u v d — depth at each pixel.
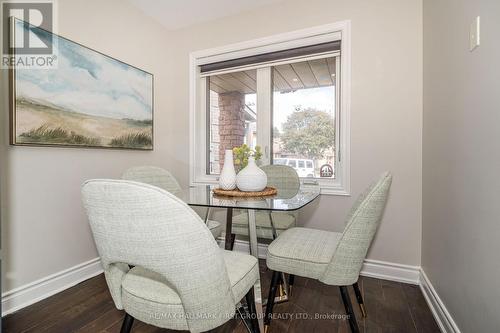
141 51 2.47
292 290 1.83
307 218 2.27
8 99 1.54
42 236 1.71
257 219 2.11
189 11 2.49
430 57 1.69
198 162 2.84
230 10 2.48
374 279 2.00
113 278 0.93
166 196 0.70
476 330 1.05
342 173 2.14
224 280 0.83
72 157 1.90
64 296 1.74
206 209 2.10
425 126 1.80
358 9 2.07
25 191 1.62
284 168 2.25
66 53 1.81
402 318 1.50
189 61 2.76
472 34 1.08
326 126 2.36
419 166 1.90
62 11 1.79
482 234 1.00
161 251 0.73
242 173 1.67
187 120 2.79
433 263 1.62
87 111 1.96
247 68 2.57
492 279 0.93
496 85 0.90
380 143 2.01
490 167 0.94
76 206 1.92
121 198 0.71
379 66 2.00
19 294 1.59
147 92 2.53
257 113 2.58
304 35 2.25
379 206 1.15
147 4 2.38
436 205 1.56
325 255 1.25
